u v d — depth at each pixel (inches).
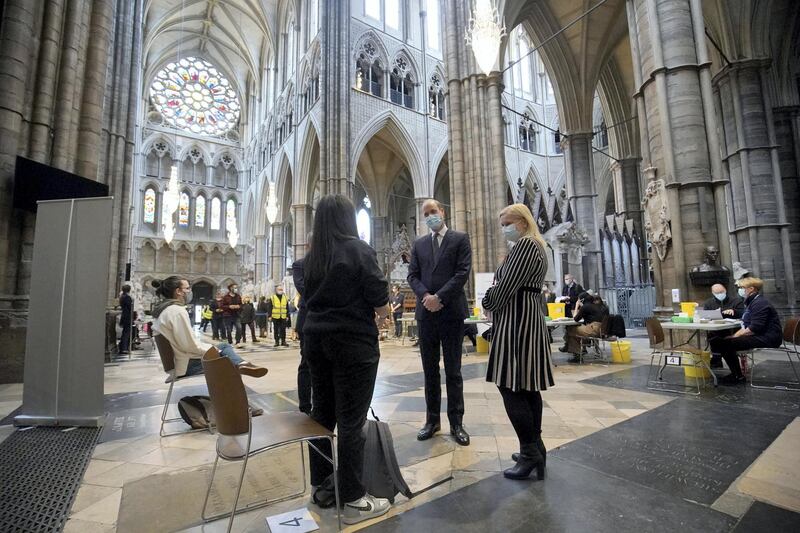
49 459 121.2
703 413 157.6
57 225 166.4
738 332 219.1
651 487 95.8
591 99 761.6
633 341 460.8
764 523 79.4
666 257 309.0
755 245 504.1
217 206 1478.8
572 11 716.7
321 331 83.2
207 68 1531.7
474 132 555.8
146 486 101.7
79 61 309.6
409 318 467.8
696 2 308.2
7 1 254.4
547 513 84.7
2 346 249.6
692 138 298.4
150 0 1208.2
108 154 537.0
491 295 104.7
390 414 165.3
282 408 179.5
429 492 95.9
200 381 254.8
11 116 250.7
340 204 91.4
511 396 102.0
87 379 158.4
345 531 79.9
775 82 569.6
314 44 983.6
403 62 999.0
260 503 92.1
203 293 1414.9
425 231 940.6
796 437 126.6
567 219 703.7
